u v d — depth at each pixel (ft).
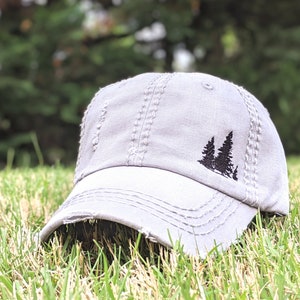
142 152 4.30
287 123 25.20
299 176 7.95
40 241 4.17
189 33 25.90
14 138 24.14
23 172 9.36
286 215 4.67
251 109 4.66
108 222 4.75
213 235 3.90
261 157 4.57
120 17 26.30
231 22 28.07
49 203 6.25
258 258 4.00
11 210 5.74
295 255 4.00
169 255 4.11
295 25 27.55
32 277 3.96
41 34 23.71
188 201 4.00
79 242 4.52
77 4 24.84
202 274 3.70
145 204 3.88
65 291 3.44
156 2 25.70
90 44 26.91
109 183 4.12
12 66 23.72
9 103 23.71
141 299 3.40
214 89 4.60
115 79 25.68
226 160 4.35
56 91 24.23
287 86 24.88
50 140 25.18
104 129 4.60
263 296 3.40
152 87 4.60
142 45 27.94
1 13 25.26
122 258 4.28
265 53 26.18
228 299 3.23
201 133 4.36
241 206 4.27
